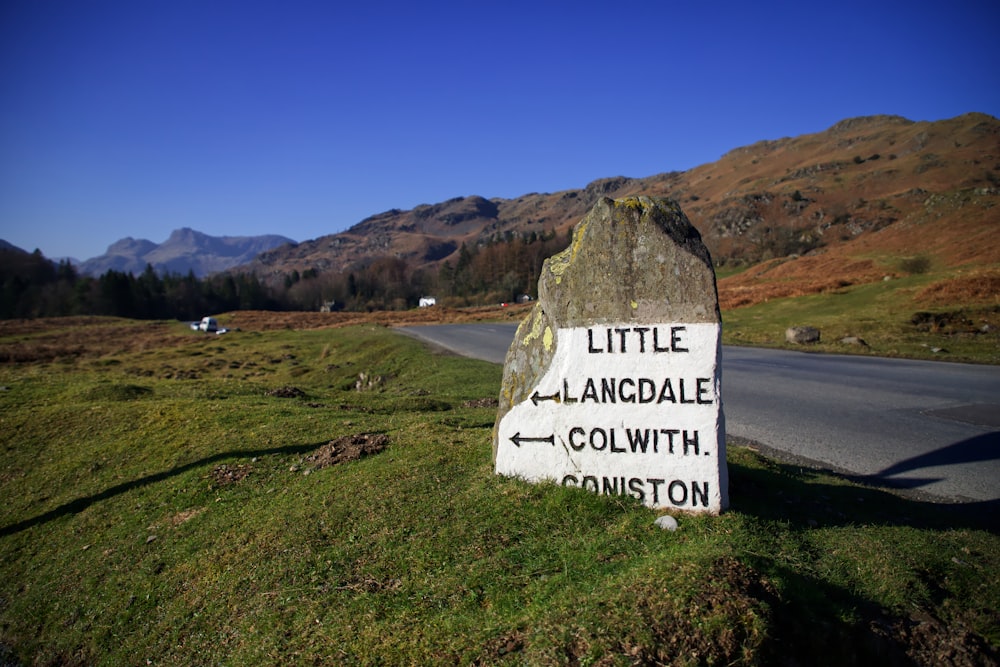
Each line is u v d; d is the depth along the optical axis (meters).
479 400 12.28
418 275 133.75
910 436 8.55
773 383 13.39
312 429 8.95
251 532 5.77
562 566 4.22
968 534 4.77
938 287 25.97
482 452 6.54
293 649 3.95
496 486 5.45
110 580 5.87
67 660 5.11
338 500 5.88
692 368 4.89
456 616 3.87
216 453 8.30
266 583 4.84
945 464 7.21
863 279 37.19
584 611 3.48
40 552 6.87
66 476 8.73
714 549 3.91
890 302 26.53
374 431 8.48
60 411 11.34
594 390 5.18
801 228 99.94
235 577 5.09
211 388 13.90
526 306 71.44
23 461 9.52
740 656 3.14
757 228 108.19
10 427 10.79
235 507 6.55
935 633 3.50
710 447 4.85
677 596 3.42
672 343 4.94
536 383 5.40
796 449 8.12
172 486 7.46
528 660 3.25
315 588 4.57
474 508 5.15
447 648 3.54
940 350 17.53
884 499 5.60
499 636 3.52
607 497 5.05
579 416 5.23
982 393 11.45
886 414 9.99
